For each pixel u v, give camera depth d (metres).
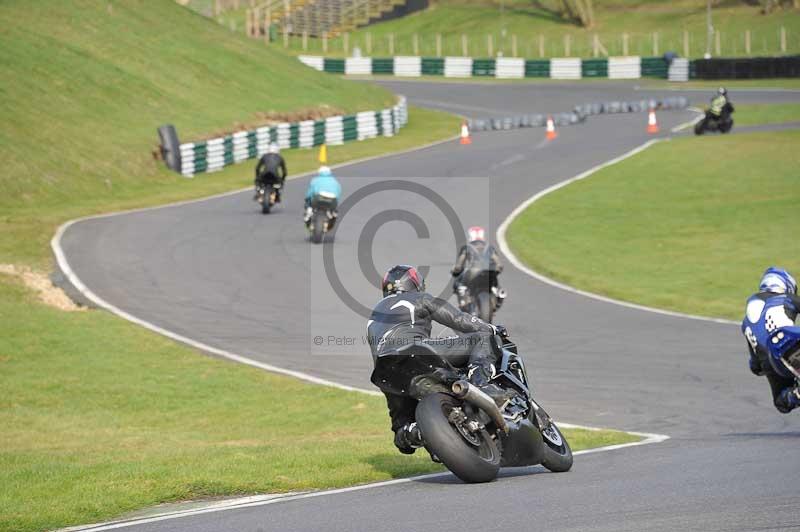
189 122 149.50
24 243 89.56
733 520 21.06
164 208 109.50
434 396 27.19
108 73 152.00
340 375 56.50
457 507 23.80
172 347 61.69
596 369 54.41
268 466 31.38
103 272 80.62
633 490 24.92
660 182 120.25
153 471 30.61
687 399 47.22
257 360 59.22
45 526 24.97
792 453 30.09
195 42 185.25
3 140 116.56
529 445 28.23
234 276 79.31
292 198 115.44
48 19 159.38
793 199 107.19
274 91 178.12
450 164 138.50
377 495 26.33
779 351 32.22
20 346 60.47
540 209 108.50
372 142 163.75
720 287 76.56
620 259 87.69
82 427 47.19
